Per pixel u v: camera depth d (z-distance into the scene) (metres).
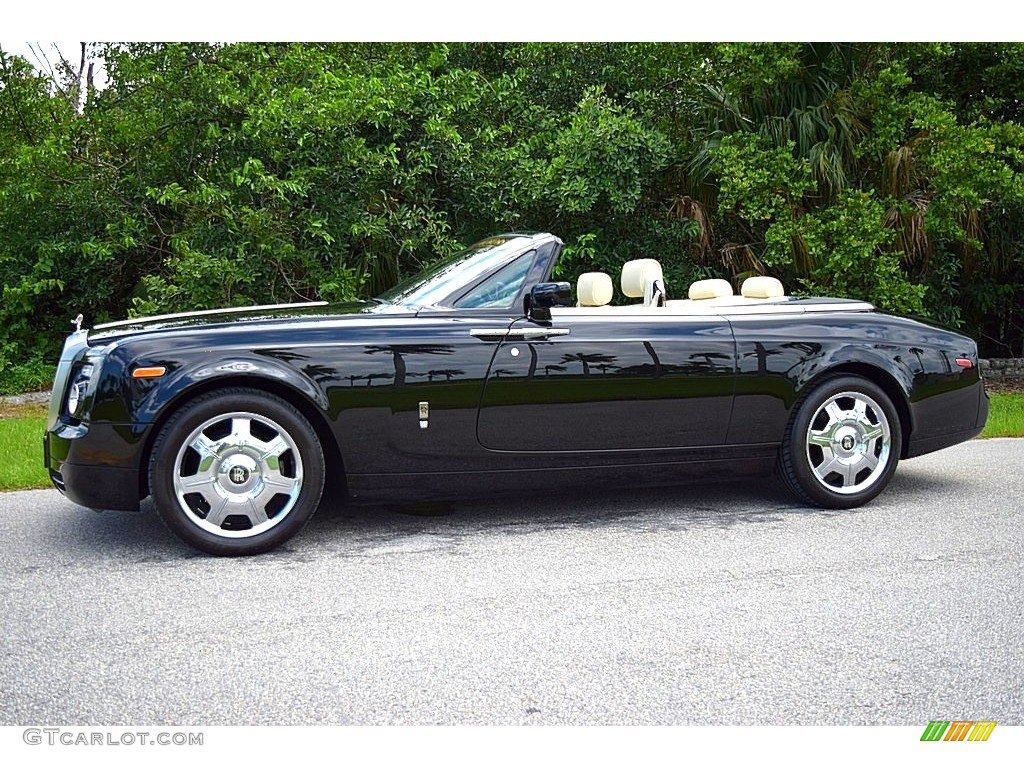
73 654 3.40
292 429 4.61
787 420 5.38
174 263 11.12
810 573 4.30
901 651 3.40
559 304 4.86
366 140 11.40
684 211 12.32
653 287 5.76
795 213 11.52
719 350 5.23
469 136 12.12
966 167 10.62
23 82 13.95
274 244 11.02
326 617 3.76
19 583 4.20
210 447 4.55
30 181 12.48
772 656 3.36
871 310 5.75
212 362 4.54
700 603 3.91
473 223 12.09
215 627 3.66
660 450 5.18
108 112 12.90
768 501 5.73
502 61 13.84
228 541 4.57
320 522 5.27
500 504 5.69
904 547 4.71
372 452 4.76
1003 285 13.40
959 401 5.74
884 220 11.55
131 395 4.48
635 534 4.99
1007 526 5.11
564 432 5.01
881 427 5.54
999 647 3.43
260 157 11.34
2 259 12.53
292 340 4.67
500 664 3.31
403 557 4.59
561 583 4.18
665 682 3.16
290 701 3.03
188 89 11.80
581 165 11.40
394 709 2.98
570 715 2.93
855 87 11.41
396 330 4.80
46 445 4.81
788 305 5.59
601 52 12.97
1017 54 11.81
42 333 13.40
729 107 12.20
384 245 11.67
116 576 4.30
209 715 2.94
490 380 4.87
